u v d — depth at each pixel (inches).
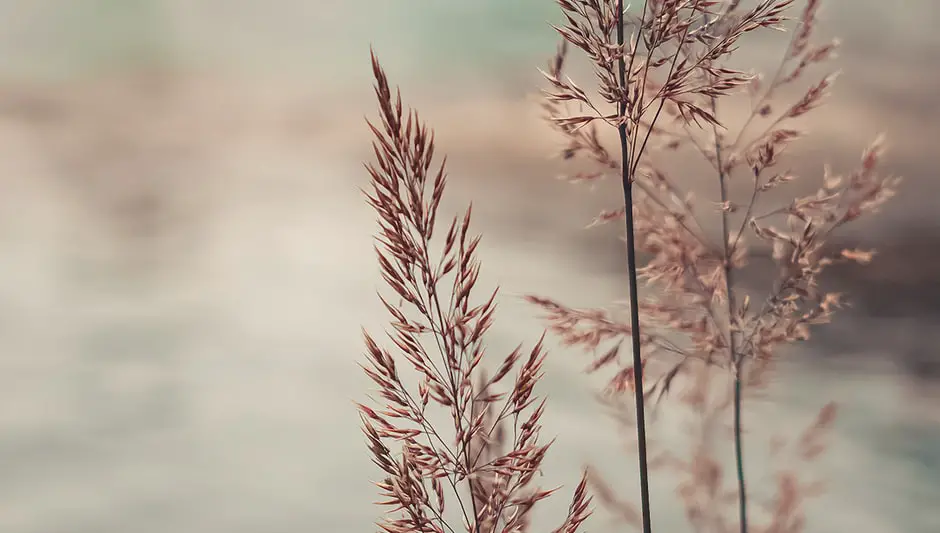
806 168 30.0
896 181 29.7
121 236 409.4
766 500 34.3
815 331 118.4
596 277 157.9
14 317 251.4
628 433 33.3
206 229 422.9
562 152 29.0
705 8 25.4
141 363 192.9
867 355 109.0
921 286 116.1
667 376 30.5
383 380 24.8
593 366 29.8
